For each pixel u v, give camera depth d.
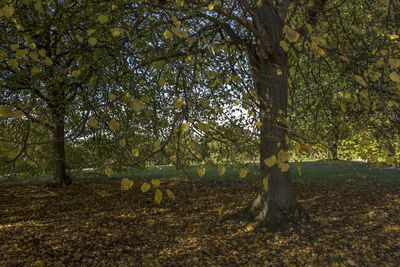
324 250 4.20
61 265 4.04
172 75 5.16
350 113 4.23
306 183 9.39
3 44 4.92
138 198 7.84
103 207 7.07
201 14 3.93
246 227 5.20
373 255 3.99
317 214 5.88
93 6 3.36
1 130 4.73
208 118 4.81
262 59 4.73
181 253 4.40
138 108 1.69
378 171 11.27
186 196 8.05
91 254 4.43
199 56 3.26
